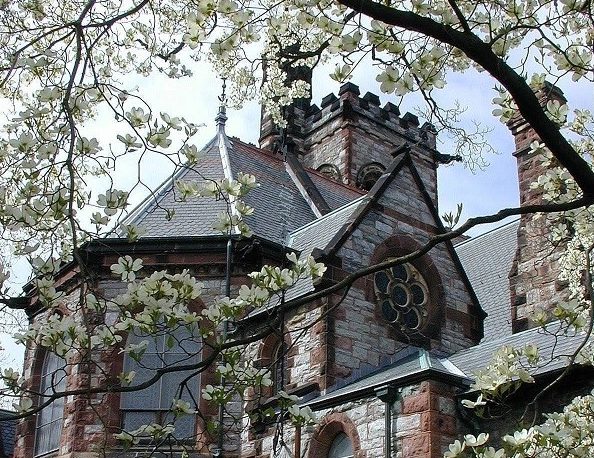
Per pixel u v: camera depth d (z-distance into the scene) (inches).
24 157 301.7
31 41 307.0
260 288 315.3
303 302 288.2
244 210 337.4
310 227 928.9
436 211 887.7
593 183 280.4
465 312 875.4
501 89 331.3
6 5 340.5
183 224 880.9
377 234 823.7
